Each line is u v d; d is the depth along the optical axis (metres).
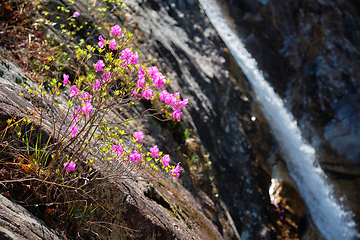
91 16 3.96
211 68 6.94
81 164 1.98
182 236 2.24
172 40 6.14
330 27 10.89
